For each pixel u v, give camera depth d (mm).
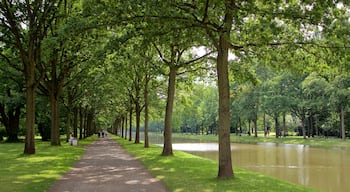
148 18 12711
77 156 23094
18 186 11453
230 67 18578
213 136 90312
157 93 37750
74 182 12602
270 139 64062
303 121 62906
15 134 46031
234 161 27234
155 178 13594
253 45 14492
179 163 18750
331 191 15344
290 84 60938
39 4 22047
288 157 30312
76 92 39469
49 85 31031
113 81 36031
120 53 15242
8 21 21875
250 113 70938
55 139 31766
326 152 35469
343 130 53062
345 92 47906
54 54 24203
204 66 24766
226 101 13391
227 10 11758
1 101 41188
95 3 13461
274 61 16375
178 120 80125
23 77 31000
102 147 34812
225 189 11219
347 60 13289
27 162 18469
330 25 12367
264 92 65438
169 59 24812
